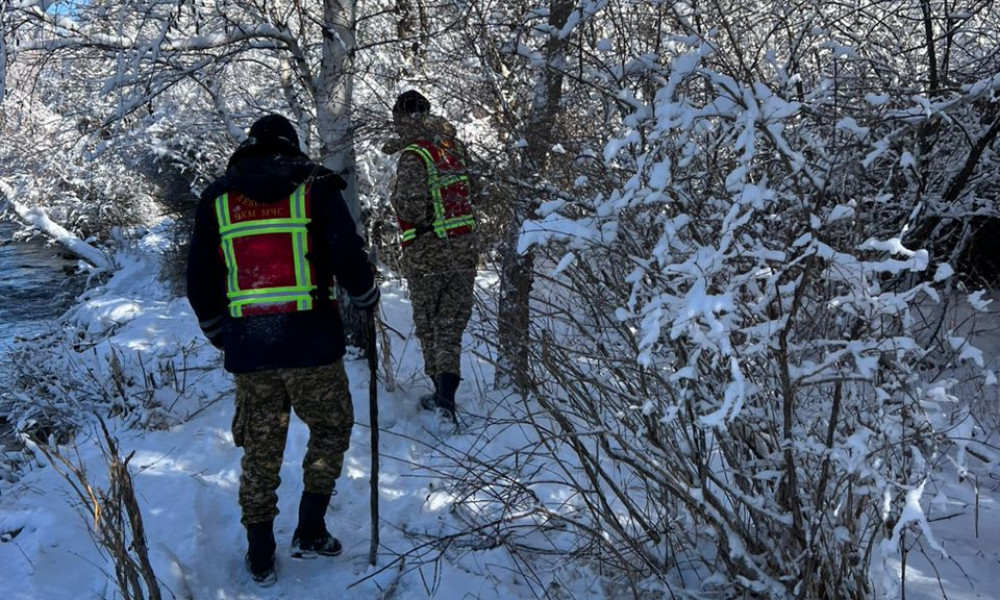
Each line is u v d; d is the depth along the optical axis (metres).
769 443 2.65
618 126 3.21
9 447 5.44
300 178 3.20
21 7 4.94
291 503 3.92
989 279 5.20
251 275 3.15
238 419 3.26
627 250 2.68
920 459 2.27
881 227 3.00
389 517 3.70
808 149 2.50
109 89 4.82
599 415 2.99
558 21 3.94
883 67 3.54
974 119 4.02
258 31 5.40
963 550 3.06
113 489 2.71
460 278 4.58
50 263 12.45
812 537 2.43
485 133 5.07
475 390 5.08
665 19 3.16
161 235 11.92
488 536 3.09
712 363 2.64
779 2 3.36
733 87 2.28
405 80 5.81
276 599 3.18
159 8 5.63
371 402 3.36
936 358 3.66
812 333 2.59
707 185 2.73
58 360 6.64
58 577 3.25
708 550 3.00
